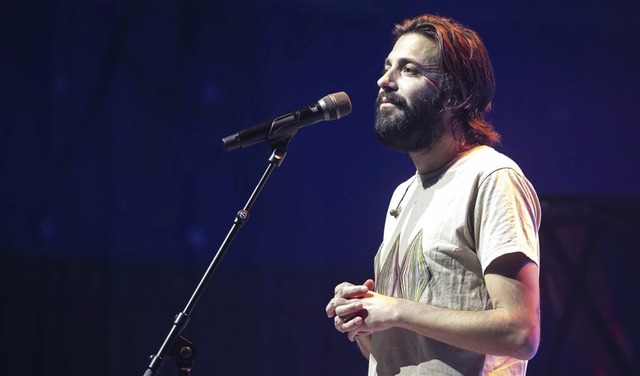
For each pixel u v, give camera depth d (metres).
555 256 9.74
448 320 3.77
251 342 9.99
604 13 10.70
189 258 9.99
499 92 10.70
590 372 9.55
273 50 10.34
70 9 9.91
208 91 10.18
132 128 10.01
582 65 10.83
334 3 10.45
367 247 10.41
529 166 10.65
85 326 9.64
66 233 9.73
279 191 10.31
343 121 10.54
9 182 9.64
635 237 9.65
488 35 10.71
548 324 9.68
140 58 10.07
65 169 9.79
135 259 9.86
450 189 4.13
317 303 10.23
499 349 3.72
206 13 10.25
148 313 9.82
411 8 10.55
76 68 9.89
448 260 4.00
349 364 10.18
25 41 9.79
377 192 10.47
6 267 9.54
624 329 9.56
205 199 10.10
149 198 9.98
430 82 4.29
